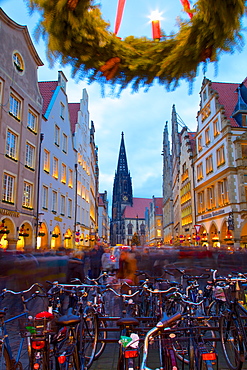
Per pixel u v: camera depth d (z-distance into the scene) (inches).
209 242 1405.0
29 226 948.0
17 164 882.1
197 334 168.2
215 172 1357.0
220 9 88.2
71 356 155.3
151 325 229.9
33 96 1007.6
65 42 98.3
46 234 1096.2
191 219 1736.0
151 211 4306.1
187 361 181.6
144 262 754.8
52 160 1189.1
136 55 102.1
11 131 856.3
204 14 91.3
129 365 133.0
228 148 1210.6
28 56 978.1
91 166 2217.0
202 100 1574.8
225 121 1249.4
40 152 1051.3
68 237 1331.2
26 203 949.8
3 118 805.9
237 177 1184.2
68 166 1412.4
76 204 1515.7
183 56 100.3
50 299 240.2
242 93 1411.2
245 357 185.9
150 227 4429.1
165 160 3115.2
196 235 1330.0
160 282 305.7
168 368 140.7
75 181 1518.2
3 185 809.5
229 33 92.6
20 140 903.7
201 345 161.0
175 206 2395.4
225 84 1501.0
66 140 1400.1
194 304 202.2
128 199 6402.6
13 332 215.9
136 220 6136.8
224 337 209.3
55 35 96.4
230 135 1219.9
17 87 893.8
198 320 178.9
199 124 1627.7
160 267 426.9
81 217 1695.4
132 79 108.9
